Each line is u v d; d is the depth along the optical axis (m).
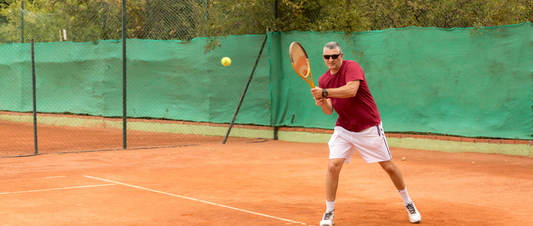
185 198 5.06
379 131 4.07
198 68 11.68
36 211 4.46
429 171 6.78
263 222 4.07
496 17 8.41
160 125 12.41
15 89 14.77
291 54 4.10
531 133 7.99
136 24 12.69
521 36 8.04
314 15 10.52
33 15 14.51
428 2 9.27
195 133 11.88
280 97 10.81
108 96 13.12
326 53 4.01
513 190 5.50
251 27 11.10
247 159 8.07
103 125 13.28
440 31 8.81
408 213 4.10
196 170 6.96
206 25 11.26
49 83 14.14
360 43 9.70
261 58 10.85
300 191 5.48
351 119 4.05
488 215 4.32
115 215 4.32
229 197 5.14
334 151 4.09
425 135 9.05
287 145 9.95
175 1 11.96
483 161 7.63
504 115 8.24
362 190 5.54
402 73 9.25
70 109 13.82
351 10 9.77
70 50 13.62
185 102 12.02
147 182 6.00
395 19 9.59
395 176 4.07
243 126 11.28
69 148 9.59
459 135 8.67
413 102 9.18
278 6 10.65
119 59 12.78
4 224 4.00
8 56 14.75
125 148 9.33
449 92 8.79
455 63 8.69
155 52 12.28
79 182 5.95
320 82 4.28
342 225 3.99
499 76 8.27
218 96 11.48
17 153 8.84
